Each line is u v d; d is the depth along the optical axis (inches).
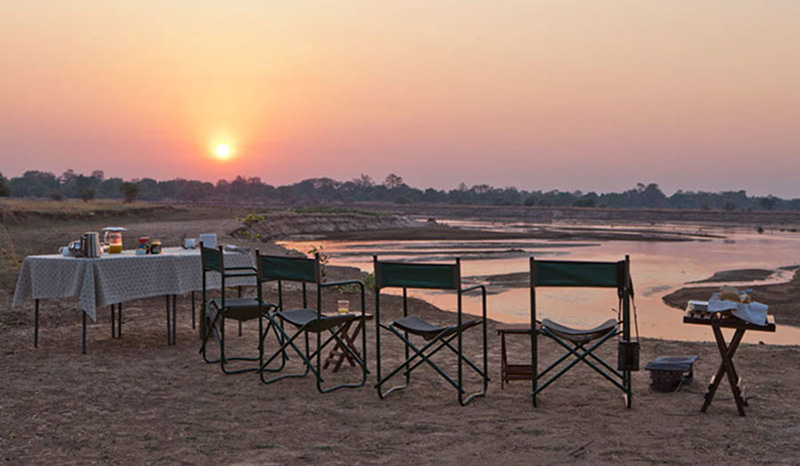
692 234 3823.8
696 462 180.1
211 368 297.4
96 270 311.0
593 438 200.7
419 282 245.0
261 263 277.1
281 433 209.0
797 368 297.6
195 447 195.8
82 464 182.2
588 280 228.7
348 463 181.9
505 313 810.2
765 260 1894.7
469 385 271.0
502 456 186.2
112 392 256.8
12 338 359.6
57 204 2556.6
